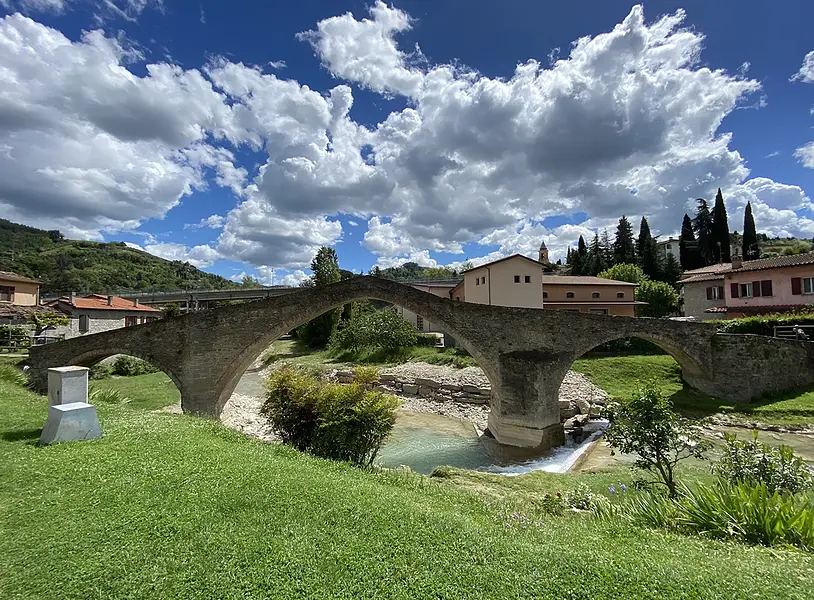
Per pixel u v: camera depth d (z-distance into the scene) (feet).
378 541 17.62
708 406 74.59
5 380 66.44
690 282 143.64
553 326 75.46
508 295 128.88
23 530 17.98
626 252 275.39
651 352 109.50
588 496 33.30
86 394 33.22
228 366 73.31
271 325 74.23
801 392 77.71
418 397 104.06
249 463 28.22
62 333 127.44
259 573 14.96
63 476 23.94
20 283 146.82
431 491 28.96
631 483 39.60
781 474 26.96
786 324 88.99
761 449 29.01
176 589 14.07
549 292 144.15
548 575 15.29
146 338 73.10
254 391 121.08
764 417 69.46
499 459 65.16
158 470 25.57
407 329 140.67
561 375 72.79
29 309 129.70
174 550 16.49
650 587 14.58
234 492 22.59
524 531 20.93
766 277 111.34
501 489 40.65
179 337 72.74
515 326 75.87
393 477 31.42
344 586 14.28
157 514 19.58
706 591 14.34
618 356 107.34
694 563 16.99
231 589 14.06
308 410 43.65
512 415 72.74
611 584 14.75
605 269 251.80
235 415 87.66
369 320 145.48
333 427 41.11
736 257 129.70
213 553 16.28
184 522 18.89
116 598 13.65
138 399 85.71
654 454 30.78
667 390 84.48
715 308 126.82
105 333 73.56
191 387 72.43
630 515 26.09
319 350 169.27
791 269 105.50
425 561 16.08
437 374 108.78
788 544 19.97
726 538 21.27
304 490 23.41
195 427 38.73
